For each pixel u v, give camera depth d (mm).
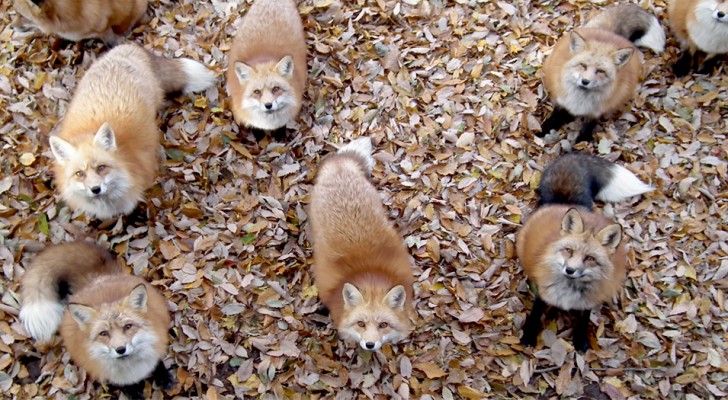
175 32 2557
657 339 2010
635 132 2365
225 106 2391
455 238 2168
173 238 2129
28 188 2178
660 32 2477
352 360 1970
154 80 2262
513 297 2074
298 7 2611
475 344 2006
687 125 2369
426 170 2293
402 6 2621
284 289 2070
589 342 1999
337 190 1960
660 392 1932
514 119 2385
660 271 2115
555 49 2346
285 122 2268
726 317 2041
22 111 2312
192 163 2266
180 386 1914
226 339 1989
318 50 2510
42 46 2469
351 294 1749
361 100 2428
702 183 2260
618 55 2145
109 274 1921
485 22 2592
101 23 2375
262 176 2260
